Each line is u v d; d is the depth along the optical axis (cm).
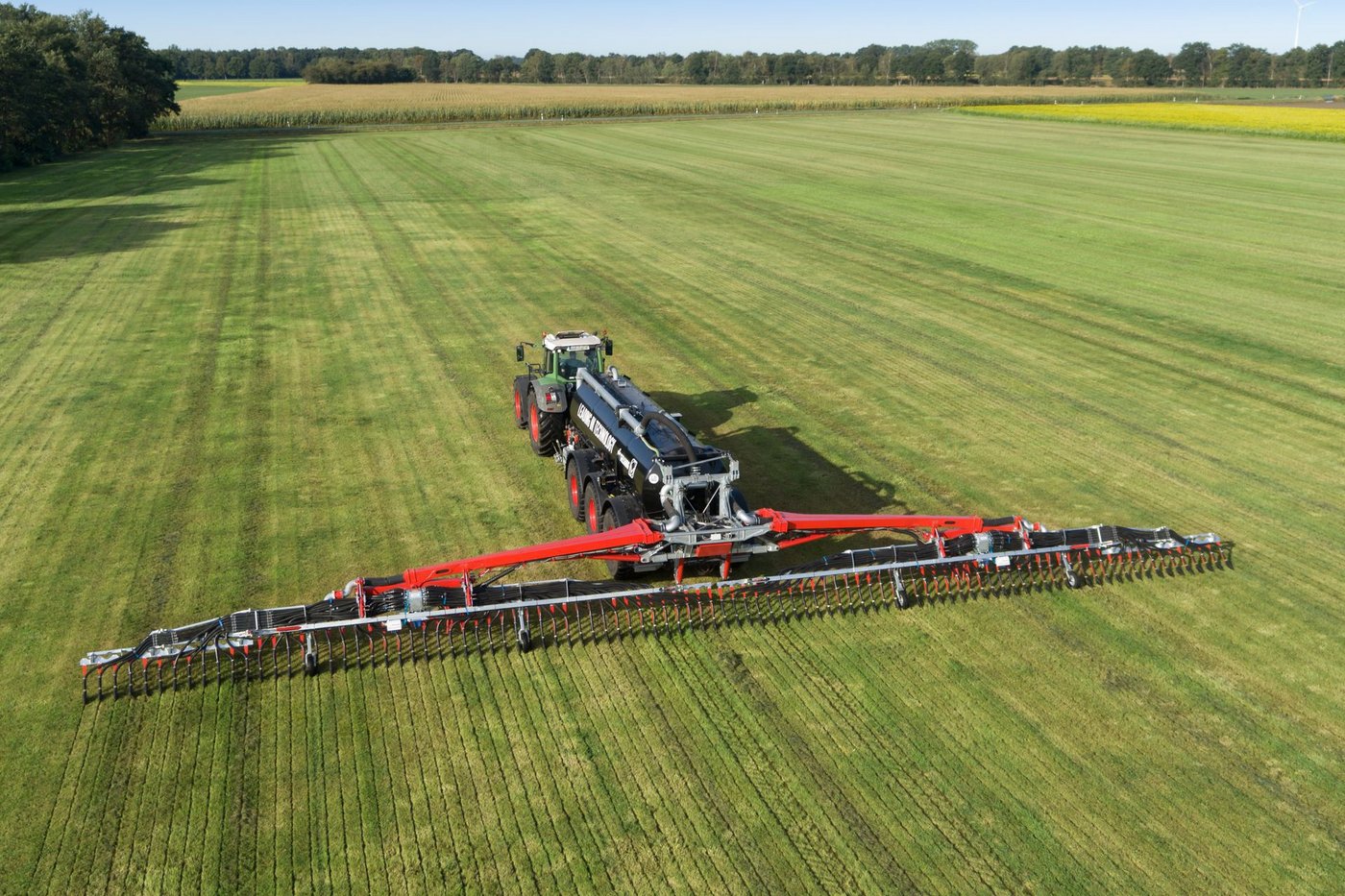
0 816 758
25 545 1173
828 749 838
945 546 1079
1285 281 2544
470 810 768
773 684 930
